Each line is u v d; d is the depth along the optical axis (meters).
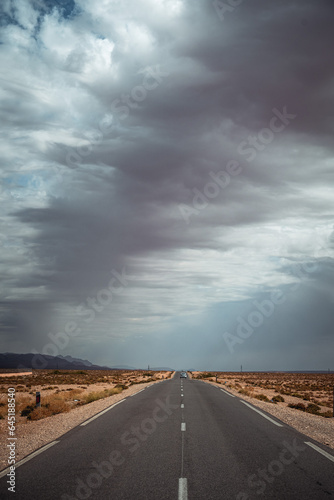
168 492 6.05
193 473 7.10
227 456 8.45
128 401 21.34
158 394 26.91
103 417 14.71
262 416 15.62
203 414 15.89
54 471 7.20
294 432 11.76
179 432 11.45
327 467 7.67
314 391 48.19
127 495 5.91
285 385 60.94
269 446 9.56
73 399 26.58
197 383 48.75
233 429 12.16
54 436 11.09
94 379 64.12
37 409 17.23
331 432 12.76
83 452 8.74
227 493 6.04
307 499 5.83
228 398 24.58
